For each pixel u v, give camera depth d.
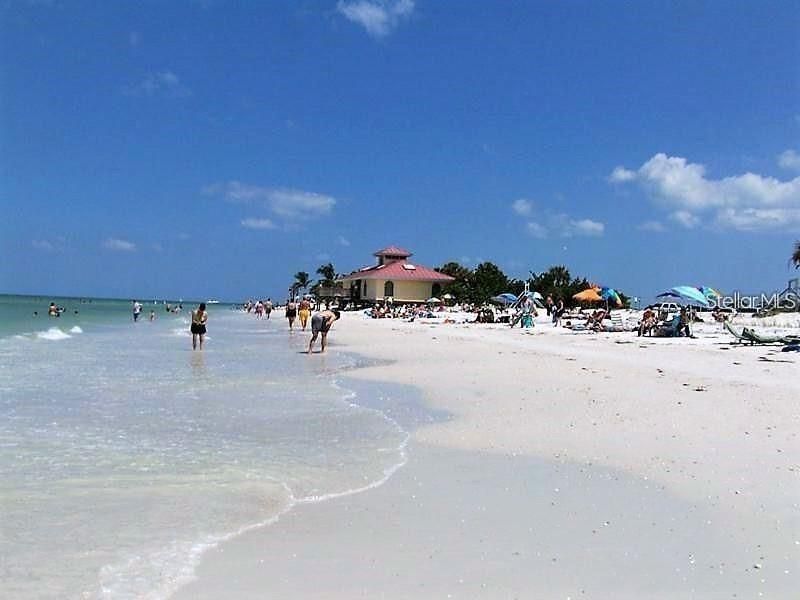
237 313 106.62
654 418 10.46
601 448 8.63
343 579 4.76
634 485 7.02
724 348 24.27
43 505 6.37
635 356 21.30
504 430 9.95
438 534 5.68
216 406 12.35
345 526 5.88
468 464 8.05
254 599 4.44
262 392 14.30
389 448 8.95
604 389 13.77
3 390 13.93
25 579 4.71
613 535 5.62
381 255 89.75
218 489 6.98
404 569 4.94
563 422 10.38
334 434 9.89
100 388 14.50
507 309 63.53
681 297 32.16
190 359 21.98
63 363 19.80
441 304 81.56
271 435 9.80
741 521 5.88
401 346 28.00
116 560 5.08
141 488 6.99
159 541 5.48
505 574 4.84
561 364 19.03
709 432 9.38
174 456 8.42
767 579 4.73
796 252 34.78
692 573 4.85
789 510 6.14
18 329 39.53
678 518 6.00
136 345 28.61
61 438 9.36
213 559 5.12
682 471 7.45
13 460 8.08
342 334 38.56
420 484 7.21
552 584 4.67
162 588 4.60
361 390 14.73
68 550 5.27
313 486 7.14
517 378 16.02
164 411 11.71
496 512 6.25
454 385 15.20
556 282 84.56
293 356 23.59
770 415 10.58
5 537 5.52
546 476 7.46
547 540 5.52
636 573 4.85
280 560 5.11
